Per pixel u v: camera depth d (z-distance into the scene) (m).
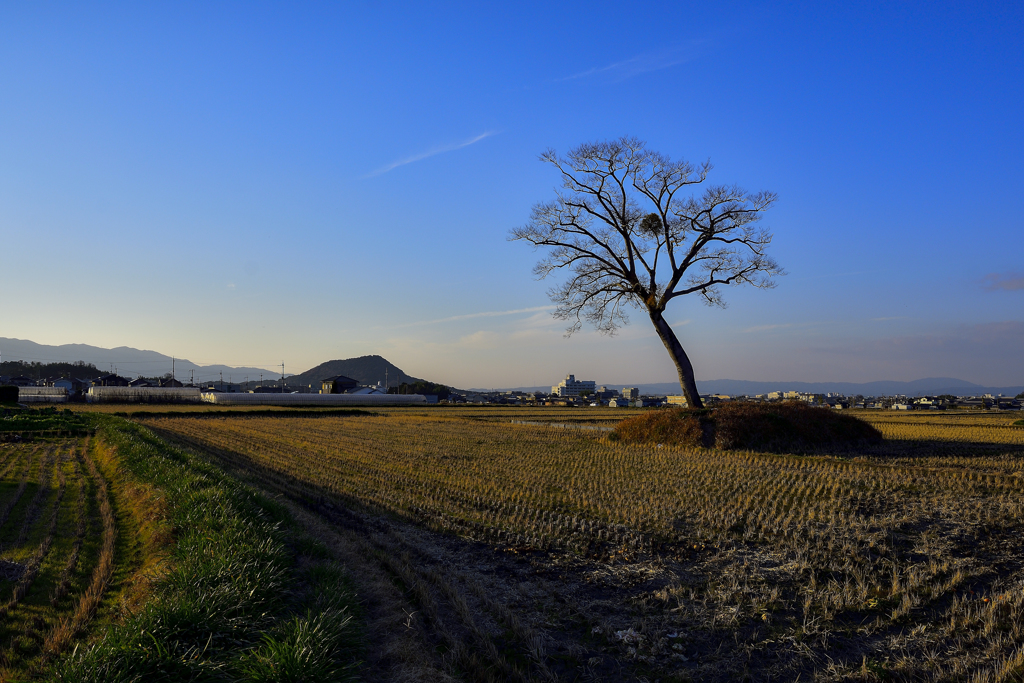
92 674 5.20
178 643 5.84
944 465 21.62
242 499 12.77
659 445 29.45
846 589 8.65
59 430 36.50
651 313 32.66
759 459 23.59
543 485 17.86
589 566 10.18
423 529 12.78
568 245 33.66
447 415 68.88
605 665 6.73
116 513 13.39
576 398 170.88
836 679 6.32
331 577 8.65
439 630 7.32
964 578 9.16
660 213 31.81
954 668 6.33
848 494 15.73
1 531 11.67
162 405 90.06
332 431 40.97
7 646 6.55
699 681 6.39
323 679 5.38
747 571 9.77
